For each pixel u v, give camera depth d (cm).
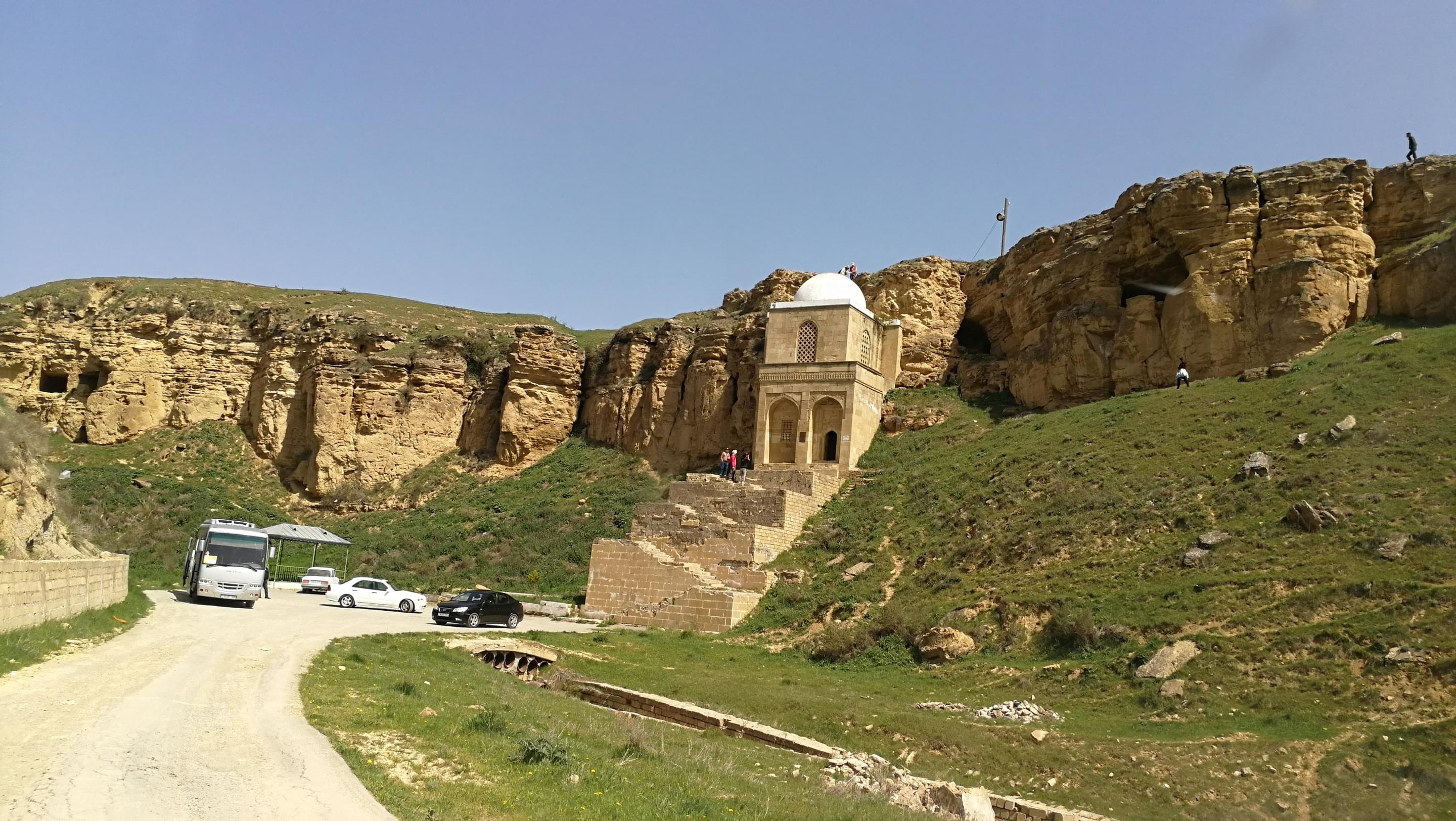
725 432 6347
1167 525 3497
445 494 6725
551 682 3052
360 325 7400
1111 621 3011
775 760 2148
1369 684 2405
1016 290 5975
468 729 1784
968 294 6594
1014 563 3669
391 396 7050
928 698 2917
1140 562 3312
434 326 7906
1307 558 2973
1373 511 3077
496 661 3341
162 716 1638
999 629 3269
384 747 1587
